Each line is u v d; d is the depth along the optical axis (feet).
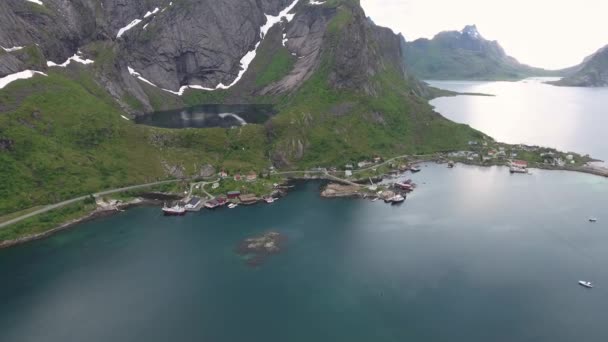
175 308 356.59
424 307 358.84
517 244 467.52
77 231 499.51
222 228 510.99
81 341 317.22
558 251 451.53
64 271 412.77
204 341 317.42
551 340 318.86
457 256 441.27
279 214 555.69
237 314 349.41
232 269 416.87
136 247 462.19
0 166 534.78
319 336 323.37
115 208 557.33
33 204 525.34
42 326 333.62
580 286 387.34
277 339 320.09
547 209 566.36
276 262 431.02
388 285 389.80
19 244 465.88
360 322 339.77
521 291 379.76
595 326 333.83
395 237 486.38
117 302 364.38
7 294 375.04
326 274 408.05
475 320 342.03
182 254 446.60
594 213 552.41
